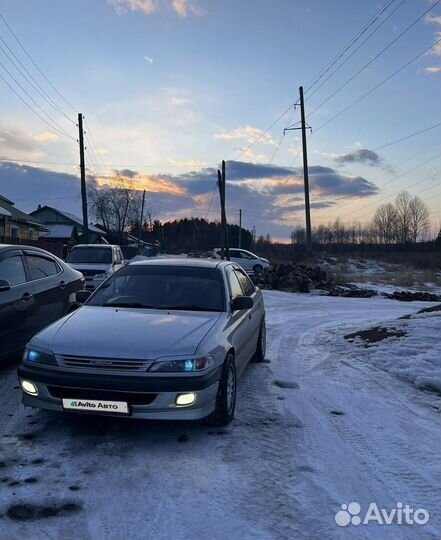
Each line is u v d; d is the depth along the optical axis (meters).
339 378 6.81
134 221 81.62
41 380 4.33
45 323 7.03
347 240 89.19
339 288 24.00
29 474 3.73
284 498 3.51
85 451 4.16
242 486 3.66
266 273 25.38
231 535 3.04
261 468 3.96
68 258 16.12
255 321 6.92
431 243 67.25
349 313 15.09
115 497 3.44
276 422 5.01
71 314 5.31
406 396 6.04
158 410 4.20
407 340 8.22
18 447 4.20
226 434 4.64
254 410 5.35
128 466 3.91
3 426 4.65
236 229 92.81
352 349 8.55
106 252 16.25
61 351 4.37
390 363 7.34
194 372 4.29
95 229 66.19
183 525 3.13
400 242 80.75
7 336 6.13
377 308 16.83
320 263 37.47
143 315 5.13
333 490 3.65
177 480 3.71
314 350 8.76
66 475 3.73
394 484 3.77
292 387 6.31
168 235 130.62
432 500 3.55
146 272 6.11
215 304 5.56
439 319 9.34
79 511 3.26
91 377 4.21
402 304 18.53
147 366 4.23
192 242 121.38
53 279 7.43
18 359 7.20
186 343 4.45
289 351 8.63
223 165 42.38
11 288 6.33
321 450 4.36
